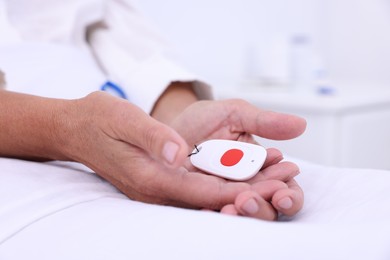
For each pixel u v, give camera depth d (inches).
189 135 27.1
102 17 42.4
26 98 24.7
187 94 35.7
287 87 65.1
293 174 23.9
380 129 59.3
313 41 87.3
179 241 19.6
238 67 77.4
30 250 20.5
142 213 21.3
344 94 59.9
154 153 21.2
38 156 25.5
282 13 82.0
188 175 22.8
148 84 34.9
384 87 69.7
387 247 18.7
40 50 33.3
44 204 22.0
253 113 25.9
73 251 20.1
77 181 24.0
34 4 39.1
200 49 72.1
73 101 23.8
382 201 22.2
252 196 21.4
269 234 19.3
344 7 85.7
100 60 38.9
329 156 53.4
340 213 22.2
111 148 22.5
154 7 65.6
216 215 20.7
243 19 77.0
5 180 22.8
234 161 24.0
